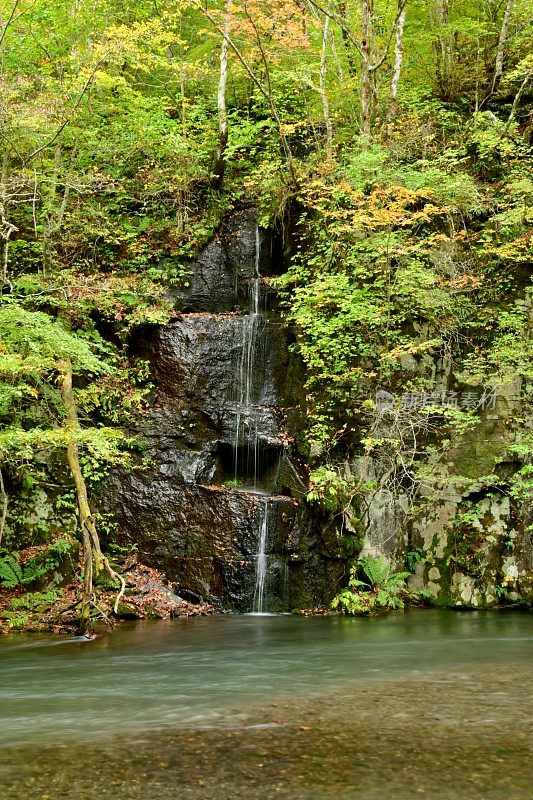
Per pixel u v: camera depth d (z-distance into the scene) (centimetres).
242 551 1299
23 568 1253
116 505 1377
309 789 429
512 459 1375
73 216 1611
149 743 525
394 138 1725
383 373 1455
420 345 1370
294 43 1683
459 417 1338
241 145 1828
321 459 1419
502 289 1484
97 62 1407
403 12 1689
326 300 1466
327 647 955
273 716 598
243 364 1552
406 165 1641
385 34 2008
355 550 1378
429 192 1489
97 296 1416
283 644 983
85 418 1384
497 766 464
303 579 1323
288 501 1343
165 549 1341
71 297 1423
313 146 1991
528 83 1841
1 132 1301
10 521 1299
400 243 1472
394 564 1394
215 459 1448
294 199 1722
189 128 1922
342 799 413
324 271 1556
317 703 642
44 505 1336
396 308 1485
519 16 1891
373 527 1405
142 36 1575
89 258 1658
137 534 1359
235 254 1759
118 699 673
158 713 616
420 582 1384
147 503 1373
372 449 1420
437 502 1401
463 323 1475
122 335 1522
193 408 1474
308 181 1702
